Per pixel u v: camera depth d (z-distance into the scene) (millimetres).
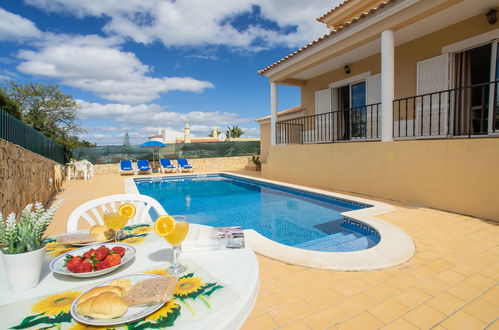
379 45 7738
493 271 2768
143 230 1966
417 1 5586
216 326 874
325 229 5086
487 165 4562
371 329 1908
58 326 855
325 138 10094
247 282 1164
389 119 6379
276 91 10711
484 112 6270
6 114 4652
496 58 5867
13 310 951
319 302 2262
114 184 10773
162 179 13391
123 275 1229
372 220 4547
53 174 9266
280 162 10305
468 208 4836
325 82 10484
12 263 1056
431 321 1995
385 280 2619
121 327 847
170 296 958
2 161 3947
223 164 18844
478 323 1971
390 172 6293
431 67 6953
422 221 4539
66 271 1229
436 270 2809
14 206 4539
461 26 6387
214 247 1556
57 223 5035
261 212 6516
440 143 5270
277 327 1944
